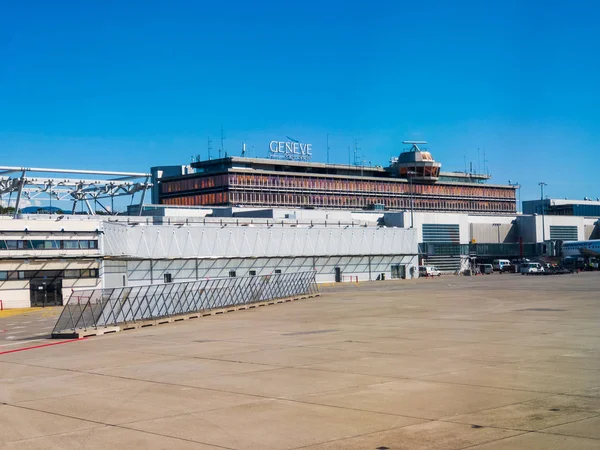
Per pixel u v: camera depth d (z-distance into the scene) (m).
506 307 52.22
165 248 93.75
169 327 45.41
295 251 110.25
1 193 89.31
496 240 170.88
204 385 23.19
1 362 30.72
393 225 150.62
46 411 19.94
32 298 73.31
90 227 77.38
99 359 30.52
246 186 175.38
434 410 18.50
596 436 15.51
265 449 15.30
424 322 42.41
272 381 23.53
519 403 19.06
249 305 61.19
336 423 17.42
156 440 16.33
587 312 46.47
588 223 183.25
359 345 32.25
